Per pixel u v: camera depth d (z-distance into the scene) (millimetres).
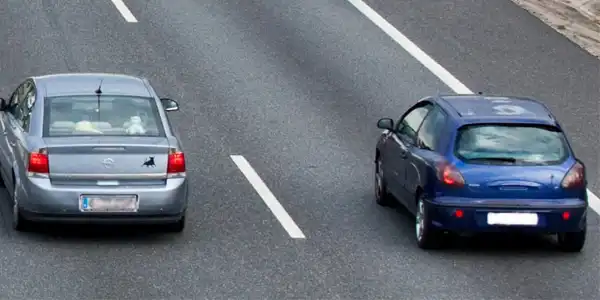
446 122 30625
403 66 49031
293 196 34969
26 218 29641
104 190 29328
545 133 30219
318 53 50188
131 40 50625
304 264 28719
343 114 43844
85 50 49250
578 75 48500
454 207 29391
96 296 25875
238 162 38188
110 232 31125
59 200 29172
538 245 31219
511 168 29578
